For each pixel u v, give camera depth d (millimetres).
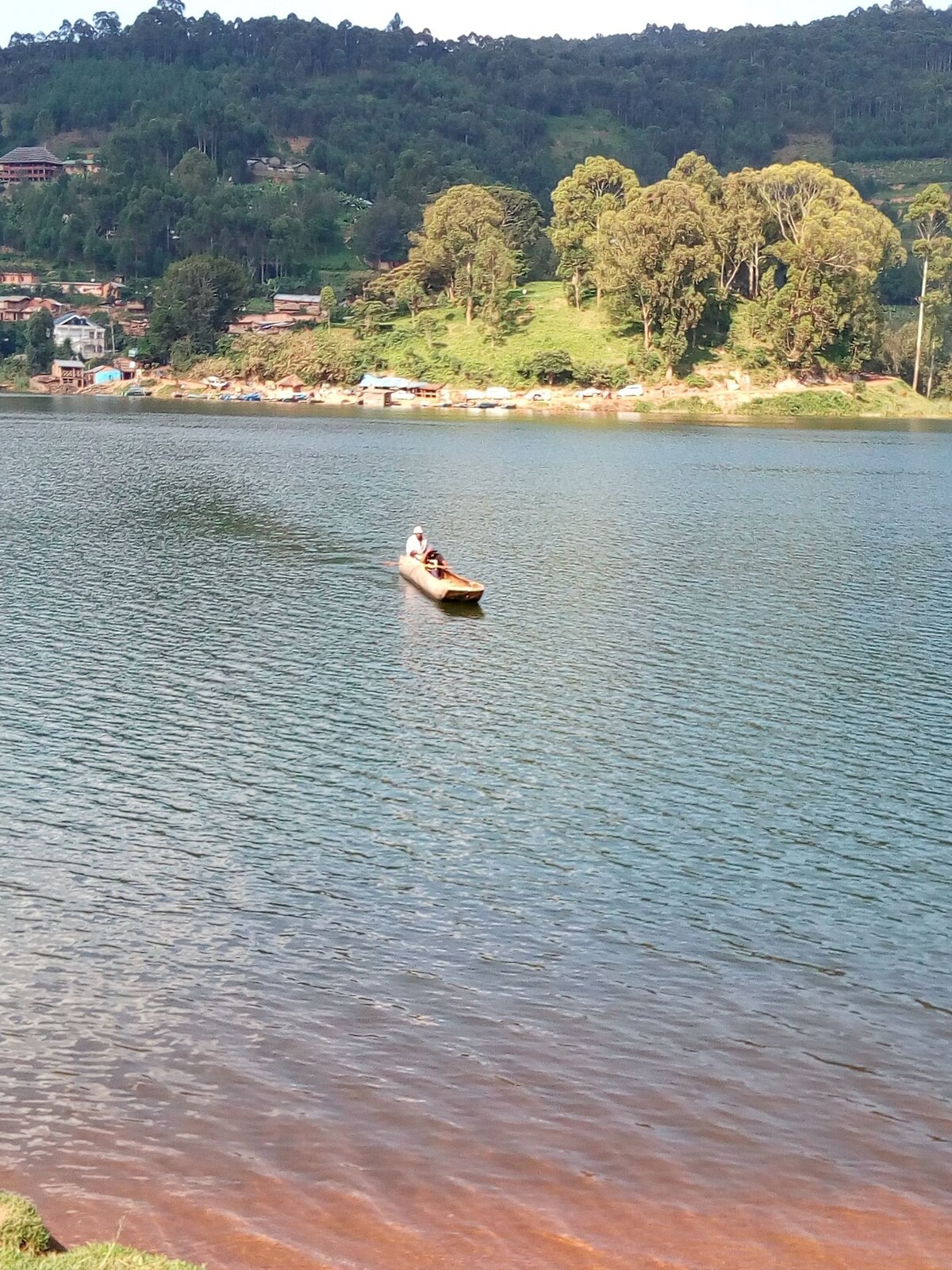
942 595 75312
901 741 47969
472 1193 22672
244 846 37219
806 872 36438
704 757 45812
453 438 178125
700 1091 25844
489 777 43344
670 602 72125
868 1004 29328
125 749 45125
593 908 33812
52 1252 20328
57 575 75000
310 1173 23094
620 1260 21172
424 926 32594
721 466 147875
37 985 29219
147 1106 24938
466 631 64000
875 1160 23875
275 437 175000
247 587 73125
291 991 29266
